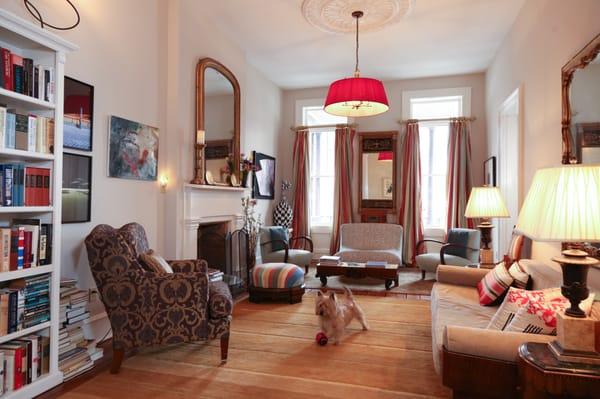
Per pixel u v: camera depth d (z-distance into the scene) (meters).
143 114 3.62
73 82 2.86
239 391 2.25
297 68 6.10
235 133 5.06
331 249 6.75
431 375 2.44
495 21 4.41
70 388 2.29
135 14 3.53
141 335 2.51
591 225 1.30
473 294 3.11
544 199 1.42
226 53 4.87
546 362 1.41
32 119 2.25
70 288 2.57
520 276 2.65
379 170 6.68
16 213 2.40
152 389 2.28
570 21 2.79
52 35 2.28
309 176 7.00
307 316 3.69
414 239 6.35
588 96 2.45
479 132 6.26
